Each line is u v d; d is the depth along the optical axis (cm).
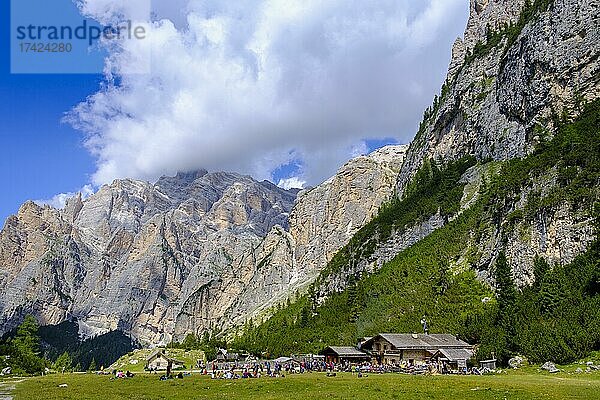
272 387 8781
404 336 13525
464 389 7194
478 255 17750
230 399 7744
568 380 7912
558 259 13975
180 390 9288
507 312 13025
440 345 12912
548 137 19688
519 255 15138
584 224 13625
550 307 11944
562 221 14238
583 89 19388
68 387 11038
